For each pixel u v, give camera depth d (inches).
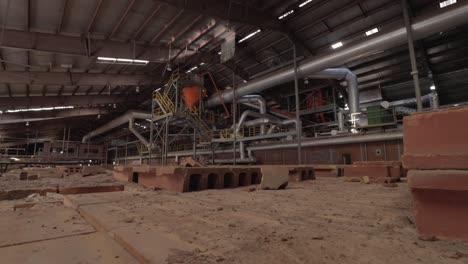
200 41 526.3
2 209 141.6
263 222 94.0
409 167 72.7
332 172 421.4
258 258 59.1
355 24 468.4
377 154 519.2
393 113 491.8
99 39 458.9
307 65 491.2
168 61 532.4
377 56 523.5
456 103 688.4
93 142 1526.8
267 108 759.1
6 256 64.5
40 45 407.8
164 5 397.4
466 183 62.8
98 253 67.9
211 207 126.4
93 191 209.6
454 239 66.2
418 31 355.9
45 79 538.9
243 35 519.5
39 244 74.6
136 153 1322.6
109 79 598.9
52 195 189.8
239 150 737.0
